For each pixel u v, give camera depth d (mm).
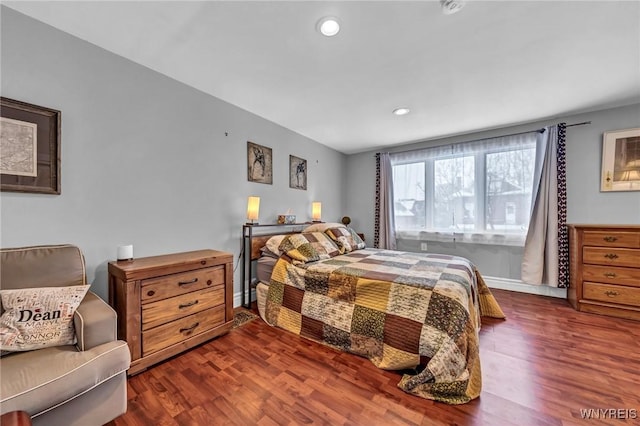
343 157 4809
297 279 2289
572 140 3021
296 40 1729
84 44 1763
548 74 2137
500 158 3436
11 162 1479
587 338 2094
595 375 1613
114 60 1906
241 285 2900
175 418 1289
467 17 1503
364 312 1878
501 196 3426
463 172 3709
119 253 1809
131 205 2014
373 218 4570
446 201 3846
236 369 1702
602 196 2889
